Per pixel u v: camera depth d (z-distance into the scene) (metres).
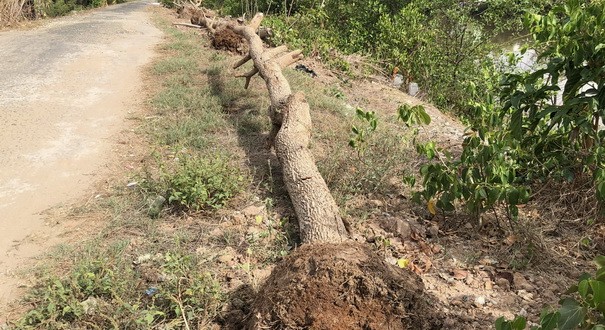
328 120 6.61
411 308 2.90
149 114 7.00
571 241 4.10
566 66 4.39
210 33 13.18
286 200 4.59
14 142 6.09
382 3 14.40
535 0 10.22
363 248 3.15
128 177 5.12
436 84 10.55
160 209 4.36
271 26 12.56
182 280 3.28
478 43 11.73
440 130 7.07
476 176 4.11
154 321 3.08
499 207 4.48
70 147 5.95
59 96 7.90
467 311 3.27
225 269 3.60
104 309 3.09
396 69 11.21
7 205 4.67
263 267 3.64
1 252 3.93
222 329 3.06
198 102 7.14
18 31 14.92
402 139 5.85
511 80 4.77
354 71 10.48
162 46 11.93
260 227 4.14
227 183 4.54
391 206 4.58
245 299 3.29
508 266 3.75
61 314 3.08
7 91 8.14
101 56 10.77
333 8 14.02
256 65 7.56
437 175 4.15
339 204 4.44
